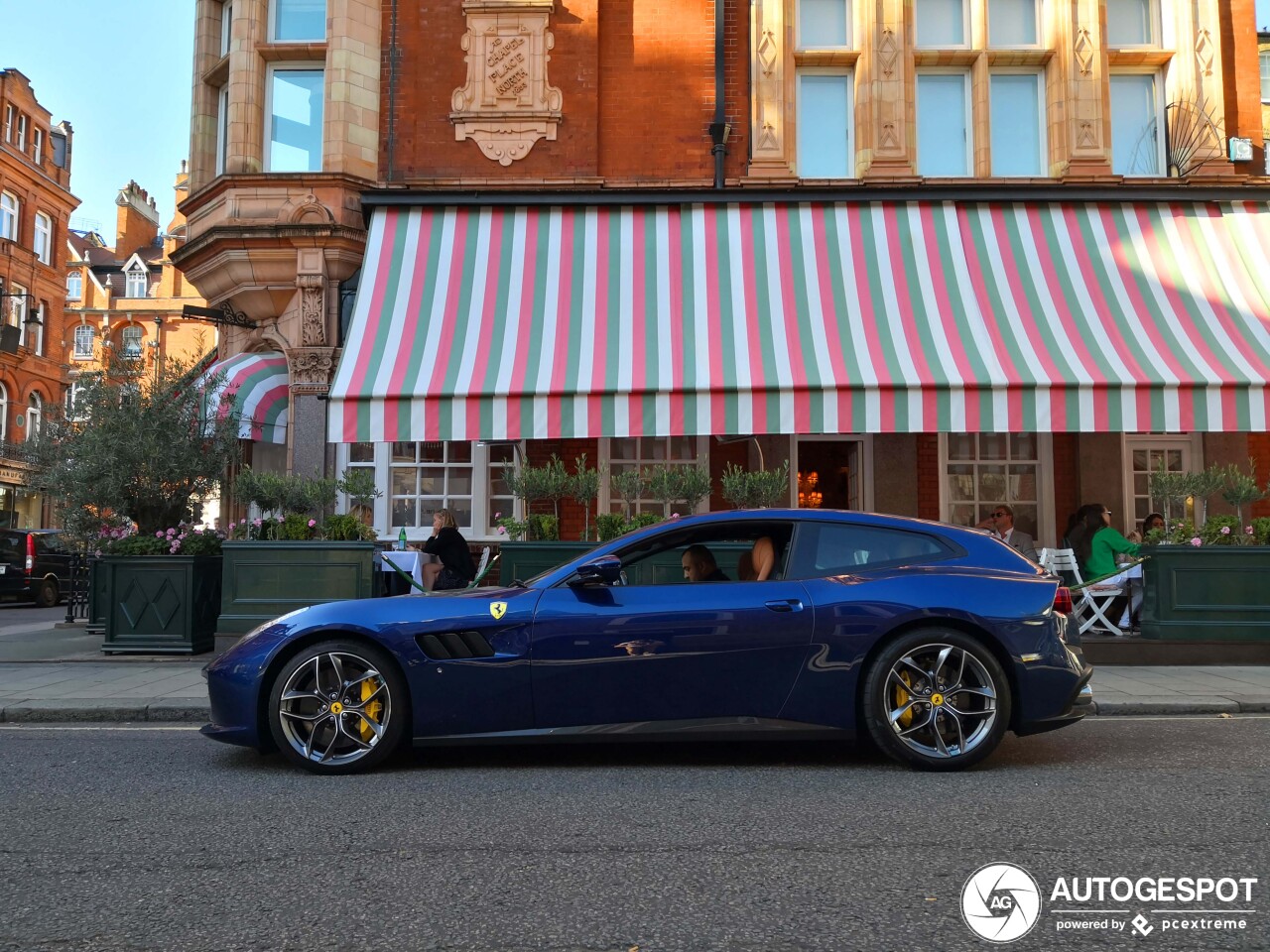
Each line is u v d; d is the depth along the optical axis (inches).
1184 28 461.4
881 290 394.0
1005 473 470.6
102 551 405.1
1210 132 454.3
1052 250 411.5
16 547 796.0
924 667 202.1
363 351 370.9
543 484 376.5
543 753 222.2
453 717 199.5
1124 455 467.8
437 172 470.6
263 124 487.2
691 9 476.1
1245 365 347.6
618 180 469.1
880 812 166.4
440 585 387.5
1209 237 415.2
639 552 215.6
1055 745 228.7
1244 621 347.3
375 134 478.6
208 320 510.6
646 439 475.5
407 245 420.2
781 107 460.1
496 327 380.5
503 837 153.3
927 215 427.2
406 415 348.5
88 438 398.0
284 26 494.0
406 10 479.2
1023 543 419.2
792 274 402.0
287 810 170.7
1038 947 110.5
